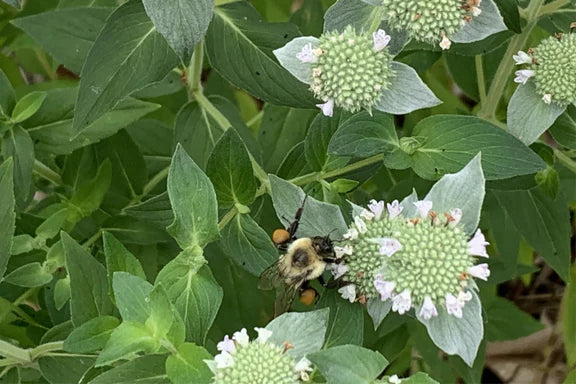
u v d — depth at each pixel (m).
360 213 0.22
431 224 0.21
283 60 0.22
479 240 0.21
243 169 0.23
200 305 0.21
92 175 0.27
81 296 0.22
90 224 0.27
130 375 0.21
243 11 0.25
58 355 0.24
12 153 0.25
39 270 0.24
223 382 0.20
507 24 0.24
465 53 0.25
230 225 0.23
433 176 0.22
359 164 0.24
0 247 0.23
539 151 0.25
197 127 0.27
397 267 0.21
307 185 0.24
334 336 0.22
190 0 0.21
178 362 0.20
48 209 0.26
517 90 0.24
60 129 0.26
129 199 0.27
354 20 0.23
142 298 0.21
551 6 0.24
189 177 0.21
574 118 0.24
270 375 0.20
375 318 0.22
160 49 0.23
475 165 0.21
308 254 0.22
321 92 0.22
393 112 0.22
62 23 0.26
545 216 0.27
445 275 0.21
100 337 0.22
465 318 0.21
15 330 0.26
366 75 0.22
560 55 0.23
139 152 0.27
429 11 0.22
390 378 0.20
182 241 0.21
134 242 0.26
